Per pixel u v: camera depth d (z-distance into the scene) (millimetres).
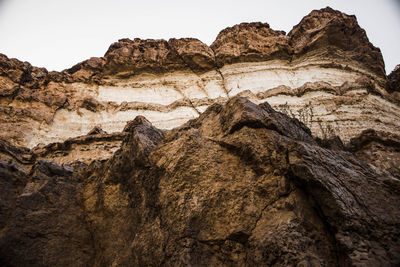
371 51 41062
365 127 26094
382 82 37719
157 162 9062
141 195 9070
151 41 46312
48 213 9250
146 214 8539
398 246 5938
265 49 43250
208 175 8188
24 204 8945
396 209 6848
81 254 8961
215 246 7086
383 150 16625
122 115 34125
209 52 43500
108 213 9617
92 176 11164
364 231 6172
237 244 6992
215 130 9805
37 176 10250
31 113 29953
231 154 8641
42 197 9555
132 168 9688
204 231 7301
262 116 9156
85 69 41531
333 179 7055
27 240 8258
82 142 22156
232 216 7359
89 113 34094
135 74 41688
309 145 7855
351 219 6285
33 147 25562
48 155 20984
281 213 6949
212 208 7590
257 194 7586
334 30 41219
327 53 40656
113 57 41375
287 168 7469
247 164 8289
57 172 10828
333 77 36844
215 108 11078
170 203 7953
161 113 34688
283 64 41281
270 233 6551
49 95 34875
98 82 40000
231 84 38719
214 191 7828
